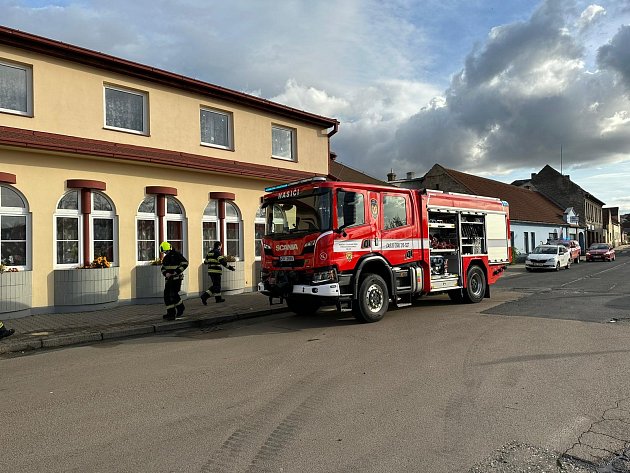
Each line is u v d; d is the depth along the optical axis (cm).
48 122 1180
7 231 1092
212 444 410
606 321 941
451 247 1206
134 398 539
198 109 1516
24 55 1148
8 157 1086
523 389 532
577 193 6006
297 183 1004
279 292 991
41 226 1130
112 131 1306
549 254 2681
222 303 1298
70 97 1223
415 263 1102
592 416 450
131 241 1291
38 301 1121
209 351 776
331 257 930
